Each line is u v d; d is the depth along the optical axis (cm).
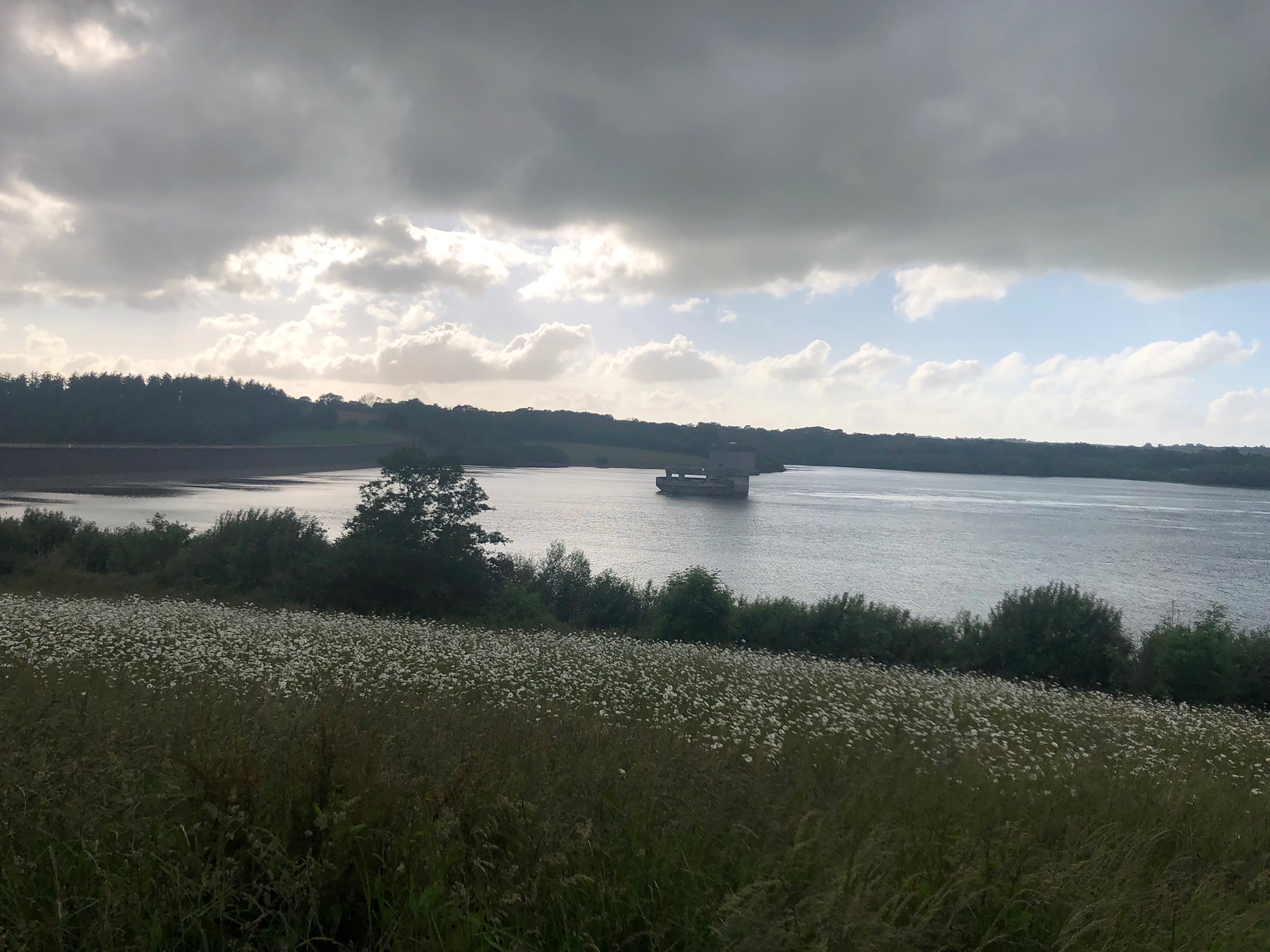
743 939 350
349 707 698
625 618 3597
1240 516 14350
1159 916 435
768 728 951
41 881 371
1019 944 405
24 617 1569
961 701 1341
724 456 16925
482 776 470
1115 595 5478
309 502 10262
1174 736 1234
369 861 387
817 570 6234
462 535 3309
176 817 405
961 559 7419
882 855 441
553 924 368
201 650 1280
